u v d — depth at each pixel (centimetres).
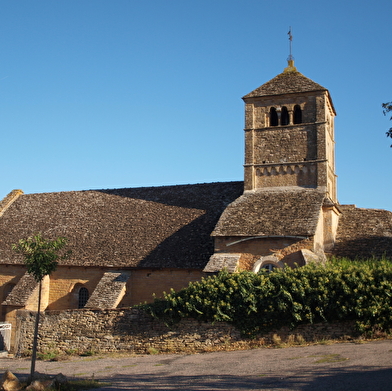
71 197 5016
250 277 2977
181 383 2078
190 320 3041
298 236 3381
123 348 3177
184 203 4544
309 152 4131
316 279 2825
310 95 4200
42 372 2667
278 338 2823
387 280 2714
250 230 3516
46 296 4109
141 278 3866
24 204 5066
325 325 2795
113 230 4334
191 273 3750
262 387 1872
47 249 2575
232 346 2914
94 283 4025
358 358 2211
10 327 3831
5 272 4375
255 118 4334
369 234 3922
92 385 2117
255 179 4234
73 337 3334
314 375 1986
